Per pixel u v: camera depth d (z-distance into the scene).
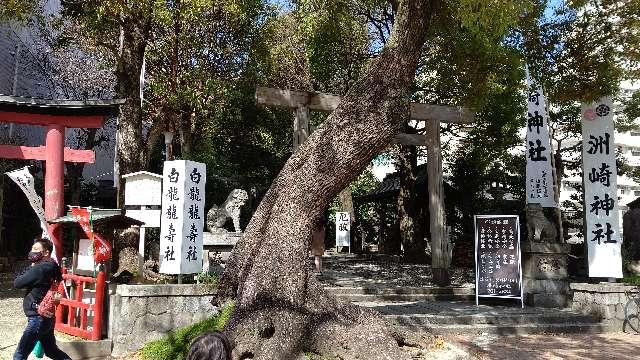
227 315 7.27
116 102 9.71
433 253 12.55
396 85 7.06
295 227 6.70
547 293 10.94
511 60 10.34
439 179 12.89
